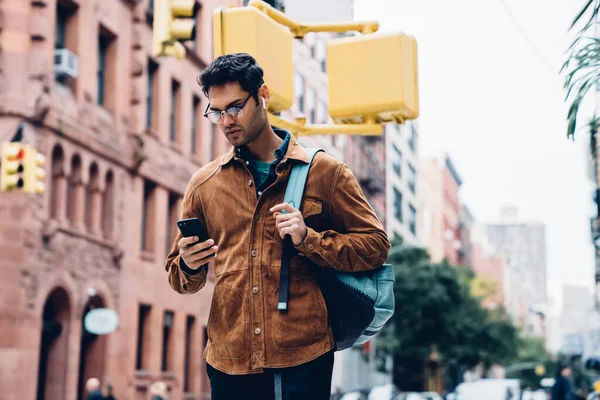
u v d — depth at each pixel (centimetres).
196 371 3186
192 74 3166
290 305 306
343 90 555
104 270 2472
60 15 2345
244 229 315
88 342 2467
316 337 307
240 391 311
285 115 3609
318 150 326
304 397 303
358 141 5181
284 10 580
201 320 3241
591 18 494
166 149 2911
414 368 5519
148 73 2859
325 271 314
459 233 9806
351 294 312
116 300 2544
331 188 319
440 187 8606
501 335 5128
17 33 2102
